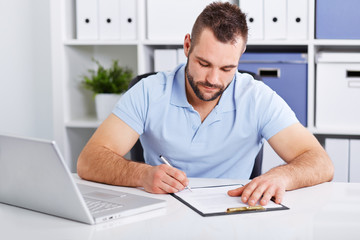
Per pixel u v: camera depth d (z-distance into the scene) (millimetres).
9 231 975
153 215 1074
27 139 1006
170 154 1631
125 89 2646
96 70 2943
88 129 2852
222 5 1385
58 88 2582
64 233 957
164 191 1261
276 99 1612
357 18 2314
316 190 1295
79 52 2752
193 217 1057
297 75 2379
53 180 1011
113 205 1104
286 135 1540
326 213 1082
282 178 1256
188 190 1288
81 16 2547
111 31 2527
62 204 1030
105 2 2516
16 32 3066
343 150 2365
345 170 2369
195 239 917
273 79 2398
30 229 984
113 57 2918
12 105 3123
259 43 2375
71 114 2662
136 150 1787
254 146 1663
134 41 2488
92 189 1268
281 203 1167
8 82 3111
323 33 2350
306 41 2342
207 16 1360
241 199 1174
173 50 2467
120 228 984
